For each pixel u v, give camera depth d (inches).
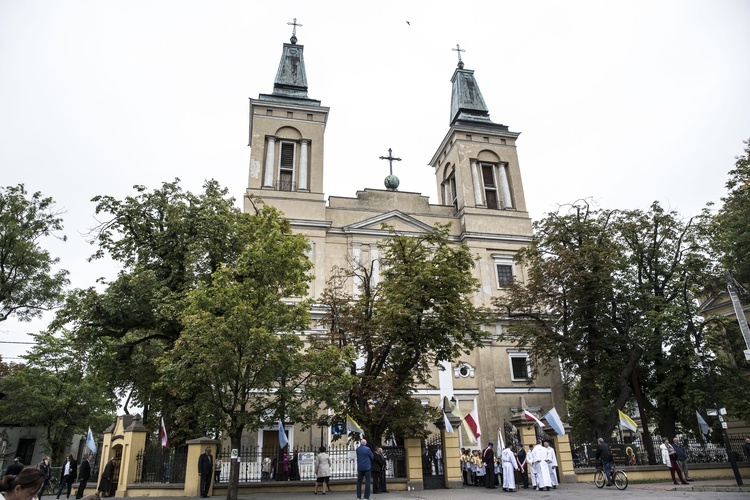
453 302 967.0
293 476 949.2
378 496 785.6
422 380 1059.3
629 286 1286.9
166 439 900.6
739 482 817.5
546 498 722.2
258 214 1091.3
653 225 1272.1
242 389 774.5
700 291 1248.2
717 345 1171.3
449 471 941.8
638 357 1178.6
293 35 1776.6
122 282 1000.9
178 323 1026.1
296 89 1659.7
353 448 1159.0
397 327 938.1
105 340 1073.5
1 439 1726.1
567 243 1298.0
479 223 1569.9
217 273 829.2
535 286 1275.8
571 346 1192.2
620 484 831.7
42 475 191.9
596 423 1141.1
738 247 1082.7
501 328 1441.9
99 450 1049.5
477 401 1374.3
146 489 844.6
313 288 1375.5
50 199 1344.7
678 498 660.1
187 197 1152.8
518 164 1690.5
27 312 1332.4
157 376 1056.8
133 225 1122.7
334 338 1002.7
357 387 925.8
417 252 1016.2
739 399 1113.4
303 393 807.1
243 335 736.3
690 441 1316.4
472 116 1765.5
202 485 800.3
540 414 1385.3
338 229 1475.1
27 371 1706.4
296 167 1518.2
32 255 1299.2
